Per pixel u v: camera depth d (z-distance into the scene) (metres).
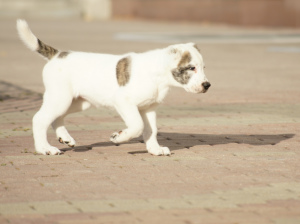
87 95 10.54
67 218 7.59
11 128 13.12
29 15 79.94
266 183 9.05
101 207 7.98
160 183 9.05
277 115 14.65
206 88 9.90
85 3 79.94
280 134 12.55
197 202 8.18
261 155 10.77
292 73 22.97
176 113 15.00
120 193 8.57
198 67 9.92
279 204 8.09
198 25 55.47
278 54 30.25
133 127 10.06
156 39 38.78
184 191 8.66
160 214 7.72
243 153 10.91
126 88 10.05
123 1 72.69
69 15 80.50
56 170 9.76
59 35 42.75
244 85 19.92
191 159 10.48
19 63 26.80
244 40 38.22
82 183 9.05
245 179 9.26
